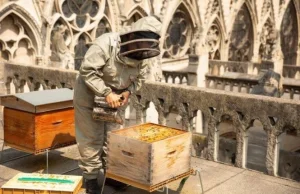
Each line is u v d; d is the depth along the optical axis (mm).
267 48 21562
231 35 28891
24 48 14445
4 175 5695
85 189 4973
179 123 15117
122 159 4547
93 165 4906
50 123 5746
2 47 13688
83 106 4738
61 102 5832
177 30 24391
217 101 6438
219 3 26016
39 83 9086
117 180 4680
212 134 6582
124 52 4309
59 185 4320
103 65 4426
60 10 16281
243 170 6191
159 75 13852
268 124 5930
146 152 4305
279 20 32500
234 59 29641
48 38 14914
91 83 4410
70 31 17047
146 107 7367
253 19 30219
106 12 19406
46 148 5742
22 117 5723
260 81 15797
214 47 26734
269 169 6027
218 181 5703
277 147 5918
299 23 37188
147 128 5102
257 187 5520
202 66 20141
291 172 6500
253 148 12430
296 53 37719
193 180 5703
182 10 24125
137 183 4441
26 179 4457
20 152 6715
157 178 4398
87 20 18172
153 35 4238
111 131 4703
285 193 5336
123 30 4355
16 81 9586
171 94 6953
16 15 13711
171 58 23969
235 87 20000
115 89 4641
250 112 6086
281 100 5793
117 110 4680
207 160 6676
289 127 5723
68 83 8422
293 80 21188
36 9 14438
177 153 4629
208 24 25391
